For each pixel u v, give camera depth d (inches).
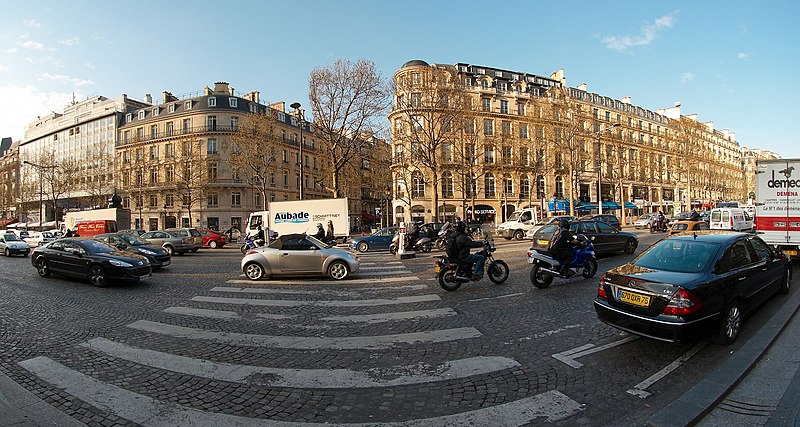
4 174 3137.3
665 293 177.9
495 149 1975.9
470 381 163.6
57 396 155.3
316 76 1205.1
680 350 191.5
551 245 363.9
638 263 219.9
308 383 165.2
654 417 127.6
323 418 136.5
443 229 435.2
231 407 145.4
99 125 2356.1
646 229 1437.0
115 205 1267.2
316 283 407.5
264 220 1114.7
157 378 171.9
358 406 144.7
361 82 1200.8
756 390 149.1
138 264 408.8
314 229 1008.2
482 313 270.8
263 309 295.9
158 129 2108.8
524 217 1103.0
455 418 134.3
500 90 2031.3
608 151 2140.7
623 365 175.9
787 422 126.9
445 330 234.4
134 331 241.8
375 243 852.0
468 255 352.5
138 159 2058.3
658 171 2610.7
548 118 1696.6
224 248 1107.3
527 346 203.3
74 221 1330.0
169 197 2038.6
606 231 575.8
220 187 1971.0
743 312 206.7
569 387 155.8
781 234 422.3
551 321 246.5
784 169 423.5
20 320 269.6
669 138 2657.5
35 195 2492.6
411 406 143.7
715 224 919.0
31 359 195.2
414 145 1386.6
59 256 439.8
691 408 132.3
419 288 367.9
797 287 313.1
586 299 303.9
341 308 295.4
